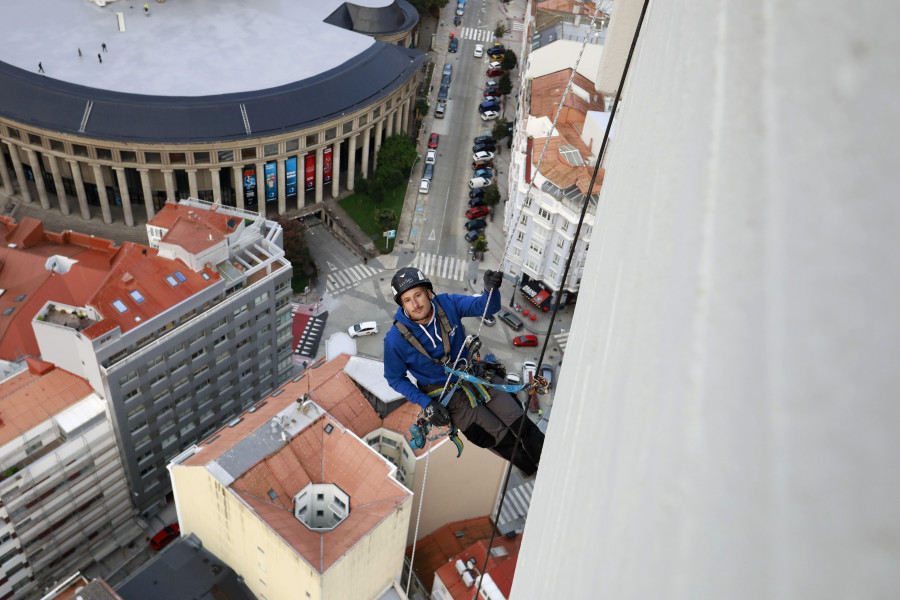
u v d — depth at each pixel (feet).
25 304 198.29
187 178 286.87
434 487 173.27
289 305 216.13
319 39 330.54
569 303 279.90
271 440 149.69
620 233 7.64
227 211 215.92
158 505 209.26
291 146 288.71
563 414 8.95
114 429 180.75
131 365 174.29
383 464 149.79
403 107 340.59
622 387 5.84
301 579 134.00
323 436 153.48
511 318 275.18
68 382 173.78
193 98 280.92
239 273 196.34
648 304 5.63
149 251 194.18
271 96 286.66
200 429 208.13
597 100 281.13
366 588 147.54
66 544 184.96
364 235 309.63
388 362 33.58
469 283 294.87
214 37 319.06
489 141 360.89
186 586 148.25
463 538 185.57
